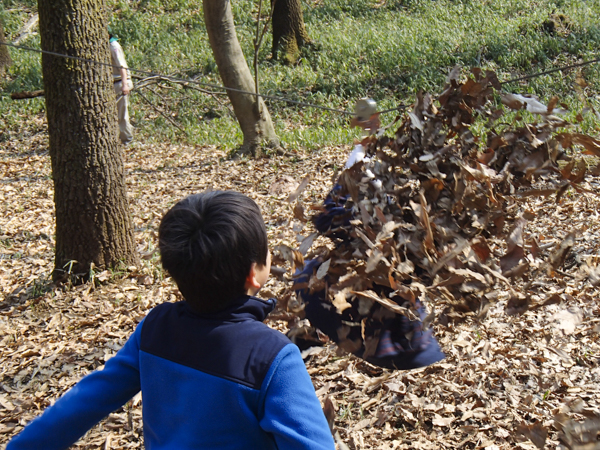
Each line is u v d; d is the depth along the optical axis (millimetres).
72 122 4766
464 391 3244
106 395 1358
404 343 2287
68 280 5012
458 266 1733
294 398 1205
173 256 1259
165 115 11578
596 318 3709
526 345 3590
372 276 1775
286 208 6488
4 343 4305
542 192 1964
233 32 8859
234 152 9336
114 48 9703
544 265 1718
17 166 9625
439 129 2072
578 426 1437
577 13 14016
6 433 3342
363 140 2170
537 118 2115
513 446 2814
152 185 8180
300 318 2146
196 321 1299
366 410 3193
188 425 1228
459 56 12883
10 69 15453
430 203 1999
